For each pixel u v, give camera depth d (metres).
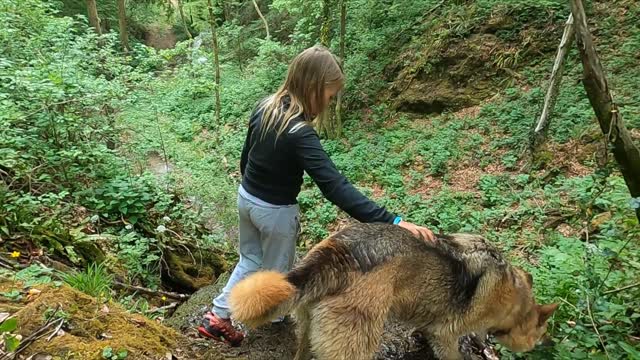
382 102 13.61
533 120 10.48
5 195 4.94
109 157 6.51
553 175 9.12
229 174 11.09
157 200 6.48
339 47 14.72
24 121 6.13
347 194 3.05
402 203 9.36
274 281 2.83
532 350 3.79
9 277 3.73
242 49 20.12
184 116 15.62
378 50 14.80
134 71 9.09
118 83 7.64
